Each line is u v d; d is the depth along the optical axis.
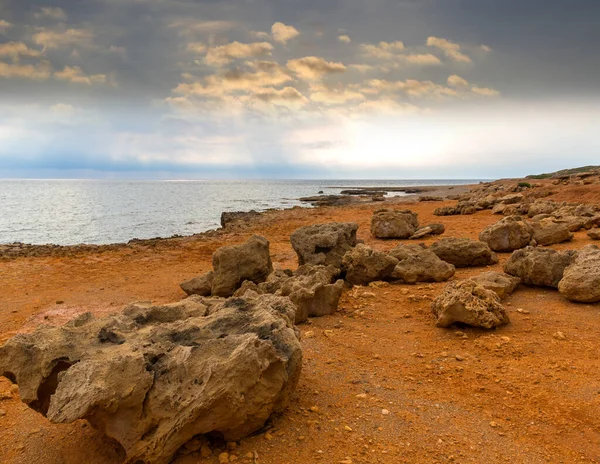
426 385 5.54
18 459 4.33
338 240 11.86
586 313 7.66
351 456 4.15
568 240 14.26
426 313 8.27
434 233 18.31
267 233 22.72
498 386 5.43
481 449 4.24
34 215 39.97
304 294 8.02
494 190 42.00
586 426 4.55
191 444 4.26
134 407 4.05
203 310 5.87
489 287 8.69
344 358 6.42
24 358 4.41
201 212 43.75
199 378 4.16
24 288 11.95
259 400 4.36
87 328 4.92
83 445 4.46
